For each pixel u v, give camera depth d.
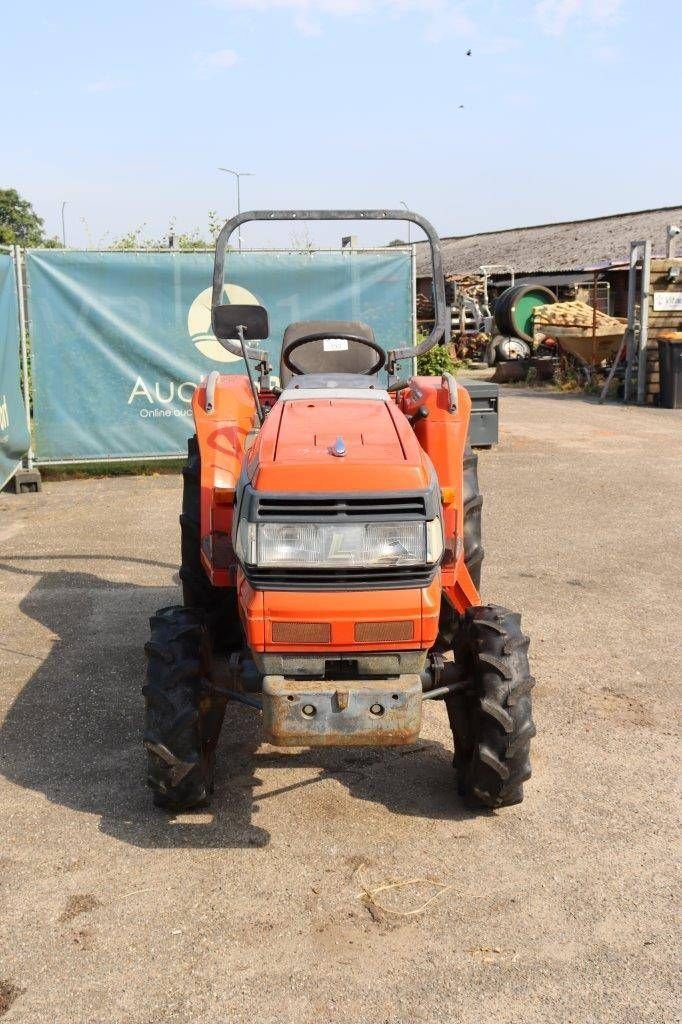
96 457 10.84
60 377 10.62
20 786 4.21
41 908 3.38
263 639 3.39
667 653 5.69
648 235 31.12
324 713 3.35
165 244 16.16
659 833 3.86
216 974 3.06
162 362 10.83
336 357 5.20
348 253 11.03
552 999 2.96
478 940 3.22
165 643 3.82
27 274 10.38
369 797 4.14
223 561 4.11
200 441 4.29
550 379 21.97
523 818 3.97
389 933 3.26
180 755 3.73
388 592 3.37
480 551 5.46
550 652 5.70
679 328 17.44
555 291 30.14
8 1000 2.95
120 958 3.13
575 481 10.52
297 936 3.24
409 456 3.47
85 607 6.51
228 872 3.60
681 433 13.97
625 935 3.25
